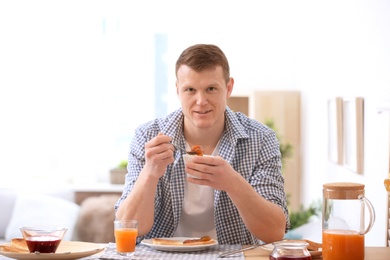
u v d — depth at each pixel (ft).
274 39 21.30
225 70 6.88
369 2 11.01
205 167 6.44
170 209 7.48
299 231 14.40
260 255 6.36
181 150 7.43
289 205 20.63
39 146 21.50
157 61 21.90
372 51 10.80
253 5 21.26
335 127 14.11
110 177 19.74
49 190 17.48
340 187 6.01
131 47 21.85
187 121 7.41
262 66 21.36
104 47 21.81
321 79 16.85
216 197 7.30
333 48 14.98
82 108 21.72
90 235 16.69
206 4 21.42
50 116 21.56
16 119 21.43
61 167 21.59
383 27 10.02
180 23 21.57
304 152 20.07
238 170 7.50
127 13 21.68
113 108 21.89
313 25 18.28
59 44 21.59
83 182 21.65
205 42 21.47
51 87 21.57
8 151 21.38
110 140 21.90
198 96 6.72
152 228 7.61
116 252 6.41
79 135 21.71
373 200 10.57
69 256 5.72
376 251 6.64
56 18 21.56
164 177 7.42
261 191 7.27
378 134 10.19
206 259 6.14
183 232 7.59
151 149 6.72
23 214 16.40
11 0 21.34
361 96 11.69
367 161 11.10
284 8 21.15
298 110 20.66
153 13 21.63
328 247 6.00
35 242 5.86
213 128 7.40
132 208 6.88
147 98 21.91
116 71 21.85
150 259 6.09
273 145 7.59
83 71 21.74
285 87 21.38
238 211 7.11
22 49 21.44
